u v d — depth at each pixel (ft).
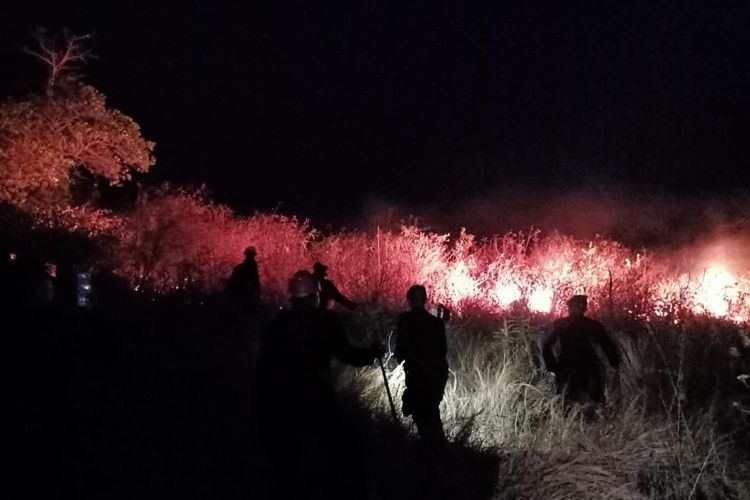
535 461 25.79
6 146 72.90
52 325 25.22
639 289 55.77
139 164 82.43
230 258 73.67
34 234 58.39
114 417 25.76
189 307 41.09
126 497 22.25
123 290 38.60
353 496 20.25
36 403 24.43
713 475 26.84
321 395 20.54
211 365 32.71
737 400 31.07
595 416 29.35
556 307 55.88
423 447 26.35
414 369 27.81
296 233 83.87
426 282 65.72
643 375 33.06
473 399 31.32
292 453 20.13
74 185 84.99
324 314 21.04
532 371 33.58
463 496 24.31
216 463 24.29
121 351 29.43
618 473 25.91
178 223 70.28
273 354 20.63
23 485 22.06
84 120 78.48
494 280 67.77
